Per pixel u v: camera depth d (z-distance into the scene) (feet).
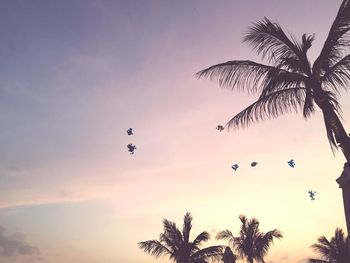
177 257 129.70
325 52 48.93
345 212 42.63
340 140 46.50
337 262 148.25
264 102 50.88
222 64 52.90
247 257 126.52
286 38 51.80
